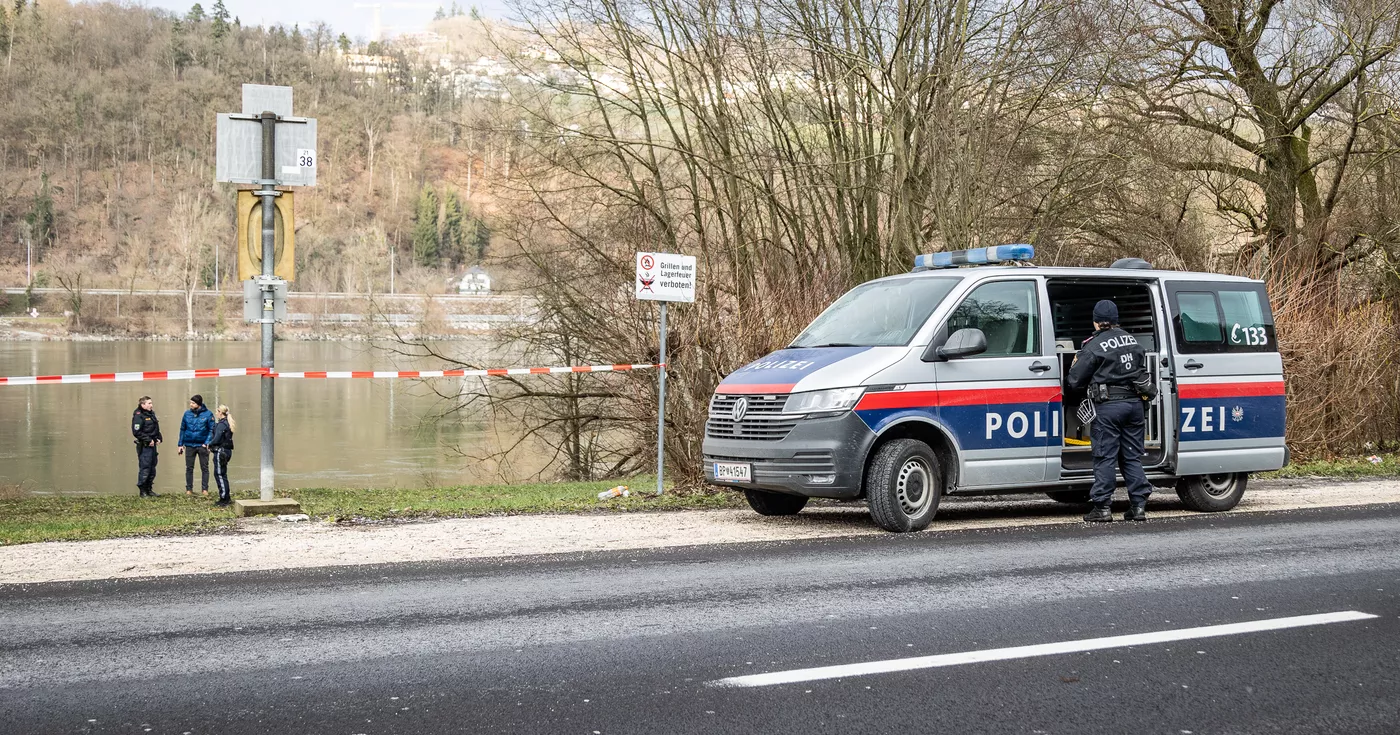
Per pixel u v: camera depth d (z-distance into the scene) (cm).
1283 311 2002
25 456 4794
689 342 1827
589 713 532
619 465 2902
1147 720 525
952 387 1123
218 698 556
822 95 2317
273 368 1343
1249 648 648
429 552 977
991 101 2172
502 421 3145
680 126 2497
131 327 15788
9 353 12138
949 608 745
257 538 1062
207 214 18650
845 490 1078
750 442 1127
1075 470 1190
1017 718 526
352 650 643
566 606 753
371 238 14262
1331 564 904
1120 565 899
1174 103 2608
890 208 2255
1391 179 2497
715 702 548
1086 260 2423
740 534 1084
